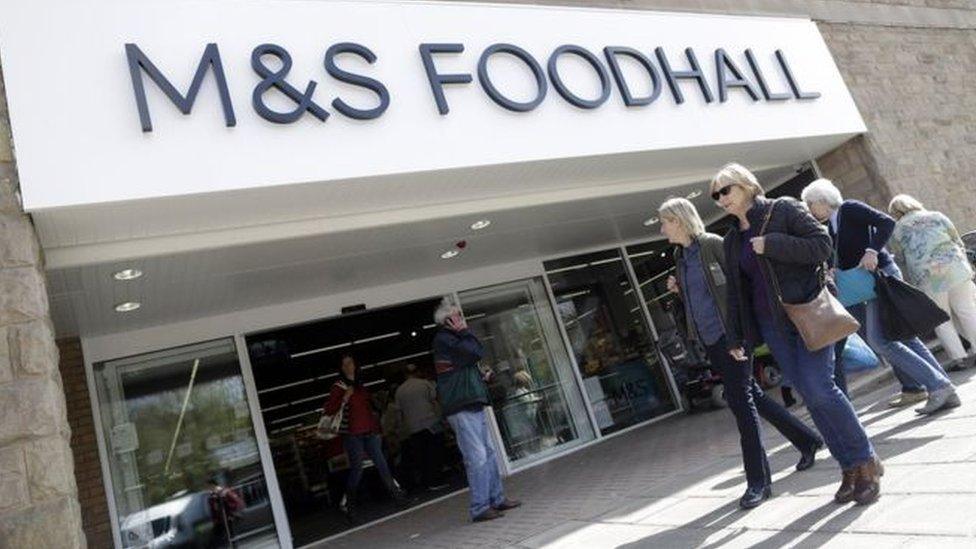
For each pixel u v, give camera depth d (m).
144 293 6.13
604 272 9.98
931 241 5.46
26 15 4.26
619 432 9.16
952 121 9.35
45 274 4.92
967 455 3.32
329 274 7.35
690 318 3.89
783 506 3.39
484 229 7.37
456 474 9.30
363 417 7.77
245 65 4.84
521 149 5.76
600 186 7.18
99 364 7.00
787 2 8.55
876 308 4.66
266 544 7.07
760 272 3.39
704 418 8.20
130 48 4.44
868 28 9.20
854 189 8.54
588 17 6.65
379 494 9.81
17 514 3.35
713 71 7.30
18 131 4.04
